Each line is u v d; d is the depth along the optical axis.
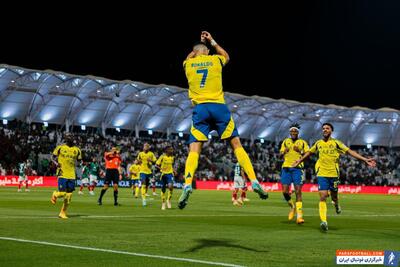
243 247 15.58
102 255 13.52
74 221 23.02
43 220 23.12
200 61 13.77
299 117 109.12
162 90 90.19
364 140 118.06
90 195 55.06
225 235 18.69
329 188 21.80
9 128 87.94
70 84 84.12
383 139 117.69
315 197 64.81
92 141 92.94
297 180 25.16
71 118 92.69
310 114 107.62
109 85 85.81
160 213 30.00
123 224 22.11
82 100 90.25
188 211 32.59
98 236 17.44
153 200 46.56
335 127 115.25
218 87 13.66
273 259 13.54
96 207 34.78
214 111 13.52
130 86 87.75
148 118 99.62
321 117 110.31
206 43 14.26
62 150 25.02
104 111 94.31
